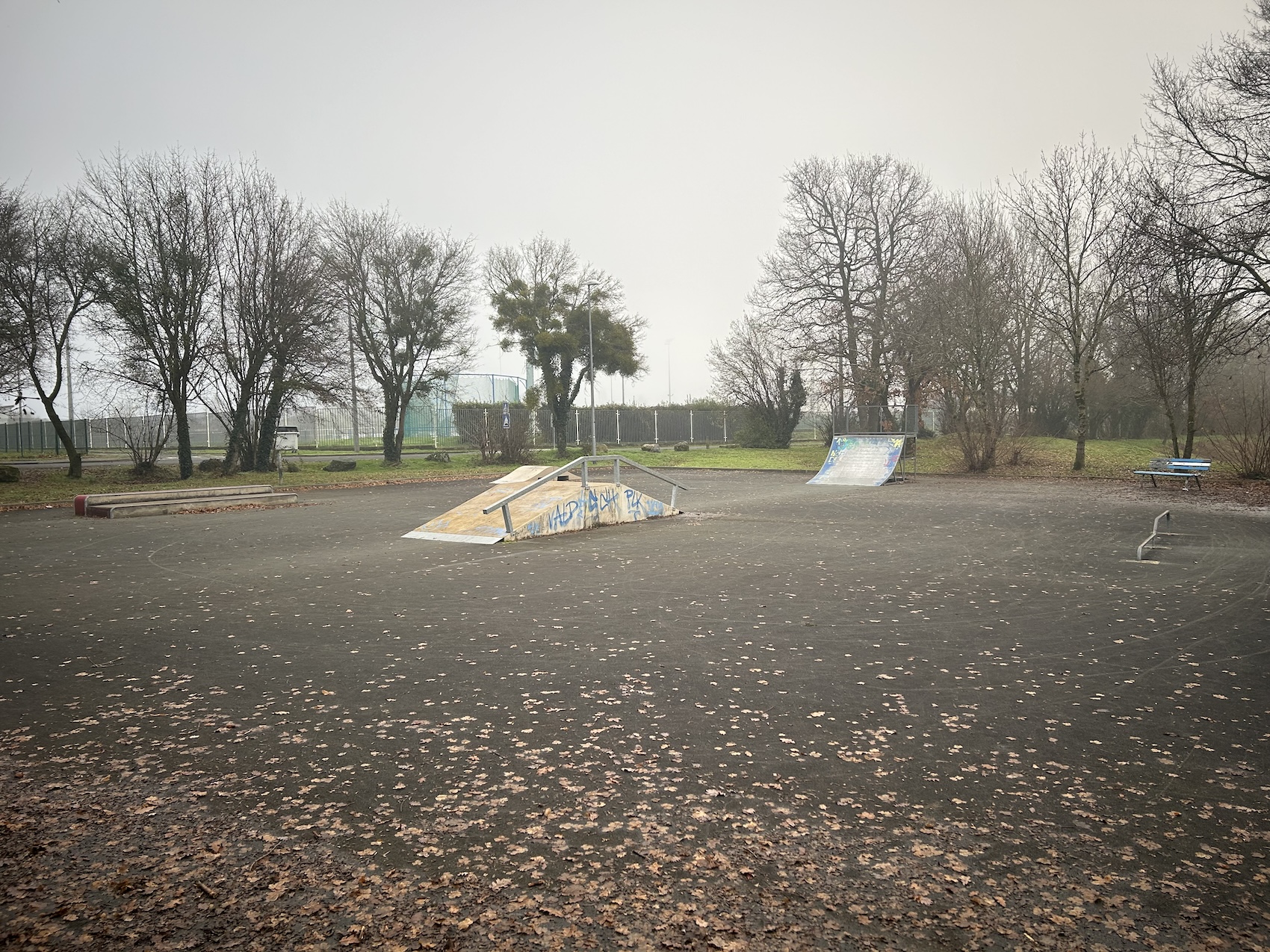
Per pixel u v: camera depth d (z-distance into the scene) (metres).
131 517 17.77
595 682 5.74
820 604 8.21
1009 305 28.38
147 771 4.28
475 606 8.32
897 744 4.57
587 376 41.44
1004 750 4.47
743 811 3.77
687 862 3.32
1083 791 3.96
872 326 33.53
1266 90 20.25
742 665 6.12
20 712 5.23
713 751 4.48
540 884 3.16
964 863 3.30
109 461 37.09
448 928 2.87
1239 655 6.30
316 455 39.97
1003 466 29.34
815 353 34.56
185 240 26.91
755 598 8.53
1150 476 24.47
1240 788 3.98
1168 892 3.08
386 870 3.27
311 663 6.29
